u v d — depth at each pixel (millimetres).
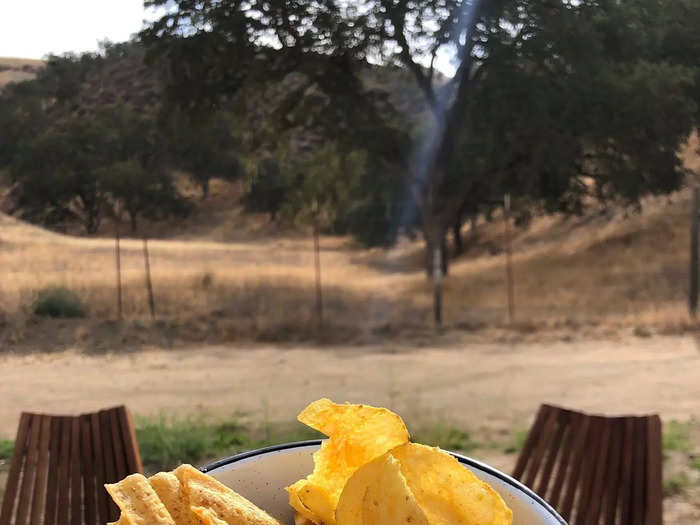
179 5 22406
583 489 2223
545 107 21203
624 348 14680
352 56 23625
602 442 2238
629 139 23375
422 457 1033
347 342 16641
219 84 23875
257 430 7574
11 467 2193
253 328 17219
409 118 34594
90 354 14805
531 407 9328
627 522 2135
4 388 11734
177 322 17625
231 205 89312
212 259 38969
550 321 18078
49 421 2250
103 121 66875
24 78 121562
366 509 899
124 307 19156
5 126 69312
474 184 28766
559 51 21328
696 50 24969
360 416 1091
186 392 11211
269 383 11750
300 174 32438
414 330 17953
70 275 24734
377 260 47406
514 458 6699
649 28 23000
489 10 21375
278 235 76875
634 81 21812
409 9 22094
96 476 2197
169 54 23062
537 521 1180
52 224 73125
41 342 15508
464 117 25938
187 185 95562
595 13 21672
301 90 25938
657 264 27953
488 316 19969
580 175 27359
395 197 38031
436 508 988
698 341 15062
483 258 44031
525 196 29031
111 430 2227
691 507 5332
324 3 22266
